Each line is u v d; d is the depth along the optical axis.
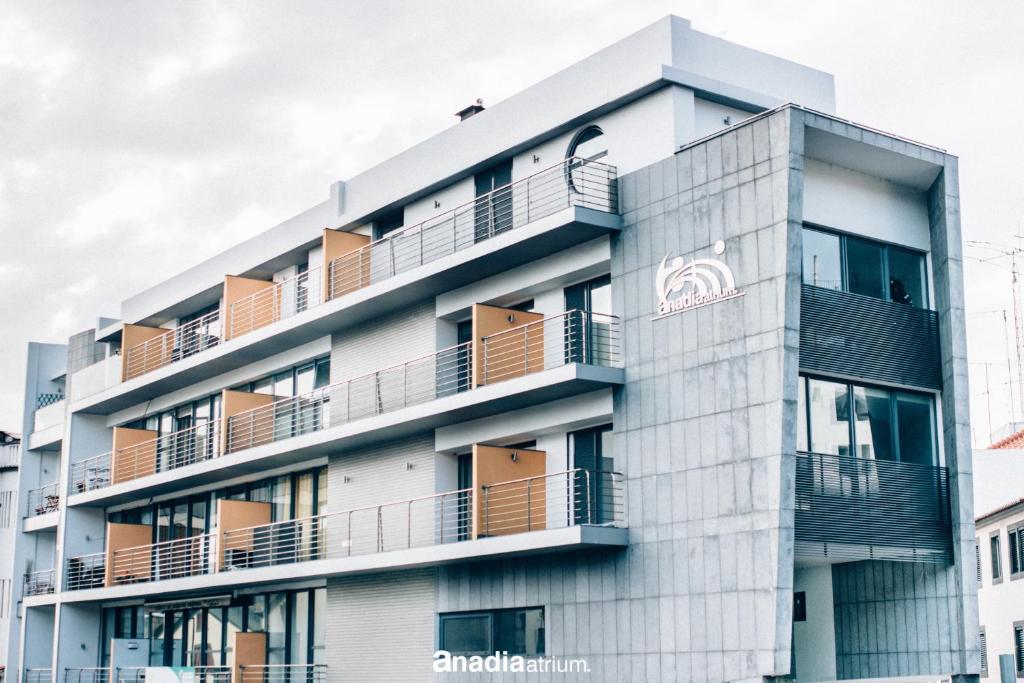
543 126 30.11
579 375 27.14
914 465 27.42
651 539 26.72
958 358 27.97
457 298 32.38
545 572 28.98
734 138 26.22
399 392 33.78
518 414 30.25
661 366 27.00
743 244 25.72
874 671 28.03
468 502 31.94
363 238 36.16
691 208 26.86
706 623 25.38
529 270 30.36
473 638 30.67
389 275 35.12
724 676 24.88
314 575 33.59
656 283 27.34
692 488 26.06
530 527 29.34
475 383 29.80
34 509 52.53
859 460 26.53
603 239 28.66
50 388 54.47
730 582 25.05
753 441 25.02
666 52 28.05
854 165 27.77
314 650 35.97
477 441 31.20
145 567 43.53
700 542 25.73
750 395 25.19
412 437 33.28
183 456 43.53
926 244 28.97
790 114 25.28
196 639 41.06
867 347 27.05
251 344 37.94
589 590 27.89
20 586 51.88
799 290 24.98
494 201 31.80
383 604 33.34
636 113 28.38
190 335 45.00
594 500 28.62
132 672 40.84
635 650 26.70
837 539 25.78
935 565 27.42
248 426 38.66
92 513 47.50
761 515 24.64
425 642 31.80
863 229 27.84
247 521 37.88
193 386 43.28
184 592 39.97
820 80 31.16
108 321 49.28
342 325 35.84
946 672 26.81
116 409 47.47
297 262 39.59
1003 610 40.00
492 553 28.52
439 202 33.75
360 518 34.47
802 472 25.55
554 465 29.72
